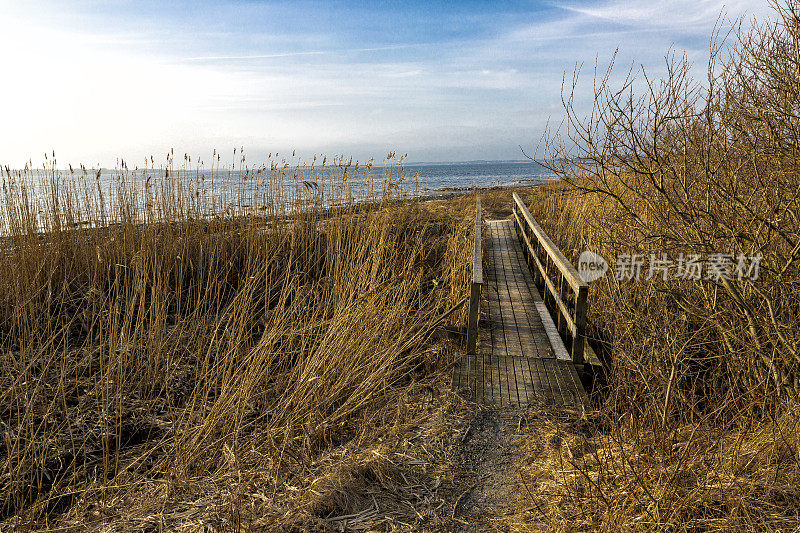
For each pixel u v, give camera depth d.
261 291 7.61
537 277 8.83
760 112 3.15
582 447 3.26
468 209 15.95
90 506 3.27
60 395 4.62
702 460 2.70
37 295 6.18
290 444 3.65
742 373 3.59
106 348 5.61
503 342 5.55
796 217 3.23
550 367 4.86
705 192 3.59
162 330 5.70
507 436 3.71
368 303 5.73
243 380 4.36
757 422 3.21
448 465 3.40
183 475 3.45
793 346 3.14
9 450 3.50
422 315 6.25
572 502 2.71
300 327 5.88
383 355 4.91
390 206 10.89
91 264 7.19
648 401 3.32
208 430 3.82
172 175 8.73
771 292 3.34
